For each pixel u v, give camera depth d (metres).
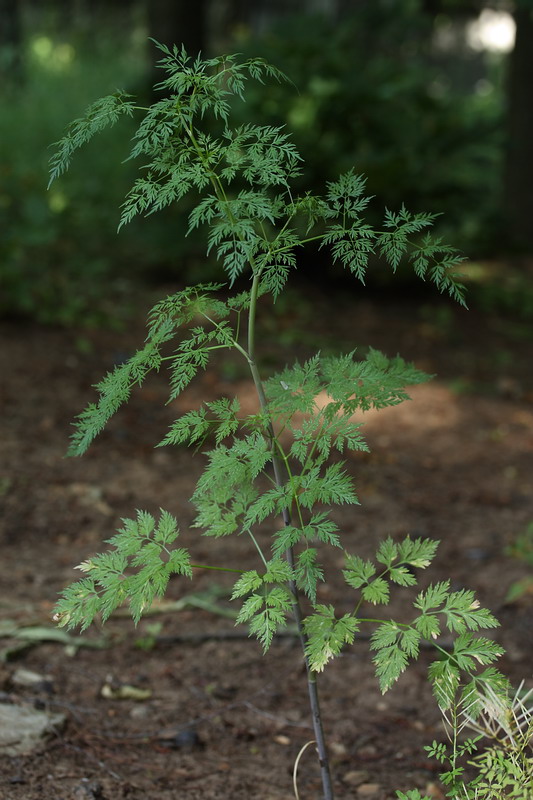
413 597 4.49
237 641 3.98
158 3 10.66
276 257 1.94
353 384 2.02
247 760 3.11
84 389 6.73
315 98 9.39
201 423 2.02
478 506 5.68
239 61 9.55
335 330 8.93
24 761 2.89
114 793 2.77
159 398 6.87
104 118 1.87
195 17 10.77
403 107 10.17
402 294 10.33
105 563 1.99
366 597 2.04
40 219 8.75
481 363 8.59
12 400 6.32
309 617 2.00
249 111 9.21
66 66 14.80
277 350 8.13
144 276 9.38
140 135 1.87
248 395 7.06
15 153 10.87
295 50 9.68
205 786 2.89
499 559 4.96
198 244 9.39
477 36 23.64
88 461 5.71
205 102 1.88
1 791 2.69
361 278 1.88
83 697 3.41
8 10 13.58
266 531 5.11
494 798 2.11
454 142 10.06
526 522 5.48
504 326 9.84
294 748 3.21
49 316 7.79
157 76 9.56
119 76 14.14
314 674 2.14
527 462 6.45
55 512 5.02
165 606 4.21
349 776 3.03
